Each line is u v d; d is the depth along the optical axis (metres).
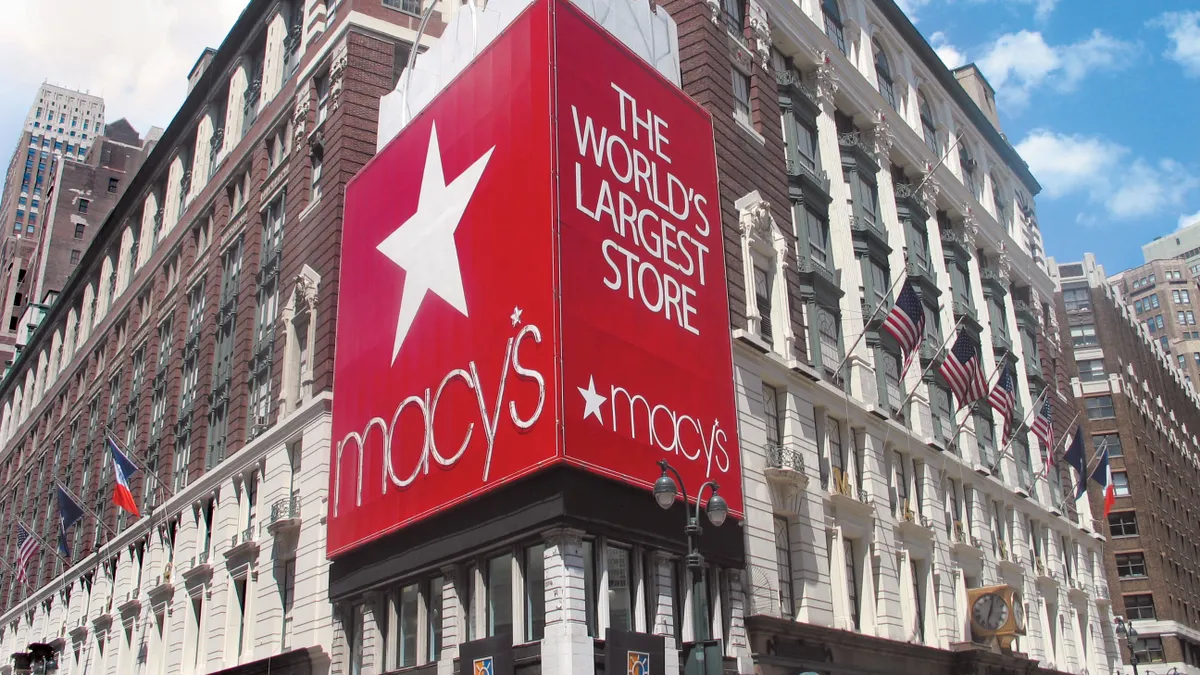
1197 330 190.75
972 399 39.41
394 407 32.81
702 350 32.56
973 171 65.44
